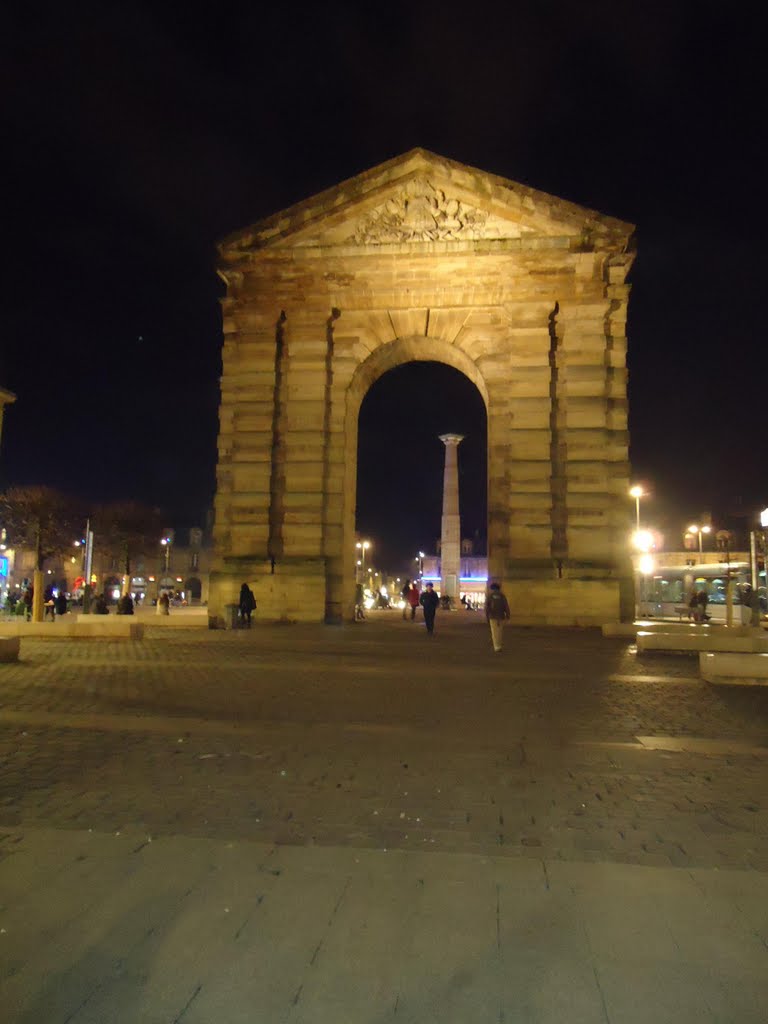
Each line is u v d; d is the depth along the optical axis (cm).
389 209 3416
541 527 3231
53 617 4919
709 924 504
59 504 6881
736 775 888
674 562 7550
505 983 435
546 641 2697
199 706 1291
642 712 1299
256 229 3456
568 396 3272
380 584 15025
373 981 436
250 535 3394
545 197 3291
